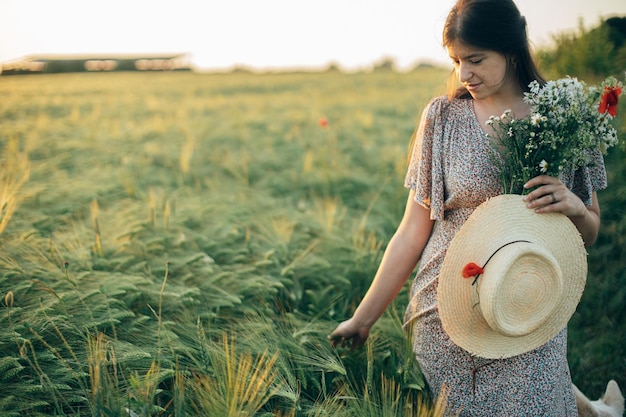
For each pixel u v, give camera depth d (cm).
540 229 206
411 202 236
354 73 3316
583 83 204
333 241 396
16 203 350
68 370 216
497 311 194
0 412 197
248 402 216
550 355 220
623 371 312
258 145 834
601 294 362
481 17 193
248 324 267
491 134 213
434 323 230
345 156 716
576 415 236
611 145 206
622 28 606
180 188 520
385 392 233
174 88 2038
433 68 3372
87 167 588
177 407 195
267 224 419
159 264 319
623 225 406
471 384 224
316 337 270
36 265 283
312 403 239
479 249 206
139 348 235
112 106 1247
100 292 258
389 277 240
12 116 861
